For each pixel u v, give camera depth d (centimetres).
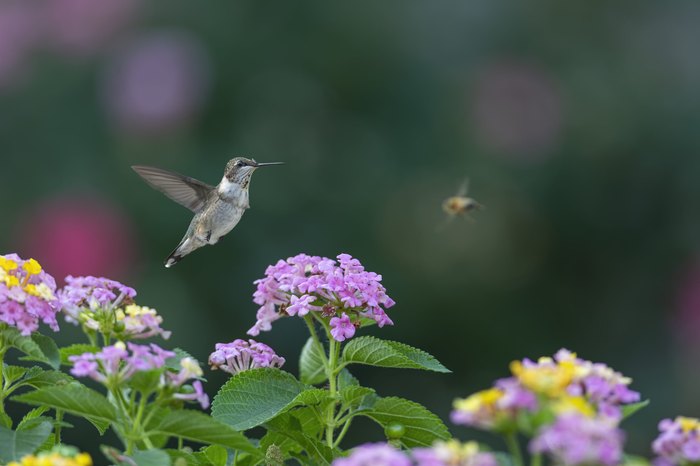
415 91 1617
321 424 503
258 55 1559
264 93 1559
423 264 1584
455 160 1606
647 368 1584
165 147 1483
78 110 1490
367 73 1606
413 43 1627
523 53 1652
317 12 1588
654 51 1675
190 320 1418
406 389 1530
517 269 1609
